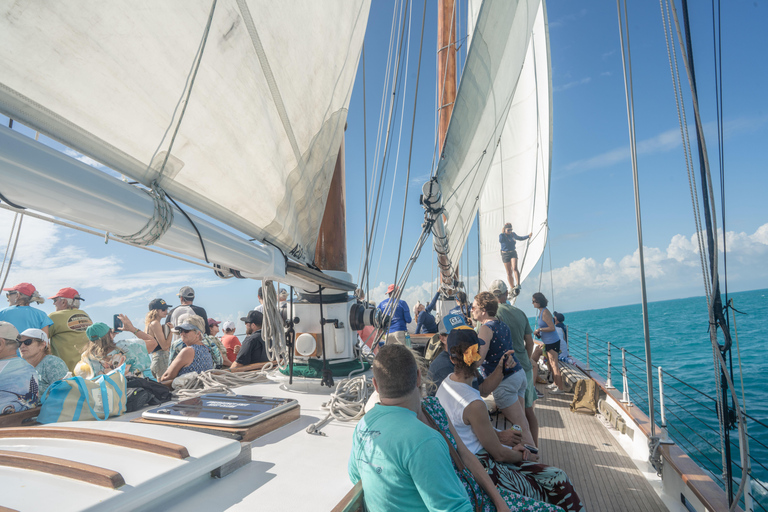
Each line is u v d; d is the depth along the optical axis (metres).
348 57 2.54
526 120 12.89
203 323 3.60
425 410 1.98
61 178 1.13
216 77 1.63
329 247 3.56
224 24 1.57
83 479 1.28
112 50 1.25
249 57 1.74
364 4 2.48
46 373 2.90
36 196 1.10
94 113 1.29
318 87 2.31
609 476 3.43
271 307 2.83
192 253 1.77
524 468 2.42
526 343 4.06
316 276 2.87
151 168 1.55
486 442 2.34
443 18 7.67
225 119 1.74
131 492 1.24
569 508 2.28
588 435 4.33
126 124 1.40
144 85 1.39
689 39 2.09
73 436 1.61
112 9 1.20
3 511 1.10
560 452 3.91
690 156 2.21
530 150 12.87
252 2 1.66
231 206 2.00
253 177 2.03
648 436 3.40
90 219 1.29
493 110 3.79
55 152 1.13
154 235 1.52
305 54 2.09
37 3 1.05
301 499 1.53
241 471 1.75
